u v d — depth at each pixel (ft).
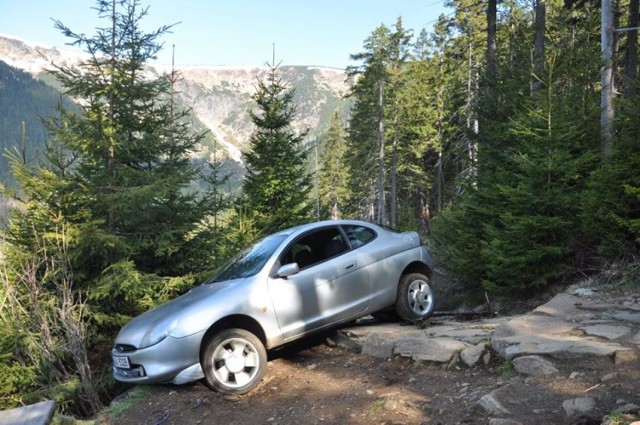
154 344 17.80
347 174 181.37
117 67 35.94
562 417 11.94
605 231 26.55
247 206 51.06
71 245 31.48
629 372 13.53
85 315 31.45
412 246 25.03
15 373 26.94
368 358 20.04
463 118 102.22
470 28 93.50
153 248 36.42
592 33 55.57
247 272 20.68
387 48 118.93
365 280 22.58
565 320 19.42
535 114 29.48
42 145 33.73
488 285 30.78
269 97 56.85
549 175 28.32
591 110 33.78
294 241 21.68
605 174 25.72
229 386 17.90
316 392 17.31
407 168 128.88
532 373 14.79
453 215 38.52
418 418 13.76
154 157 37.88
